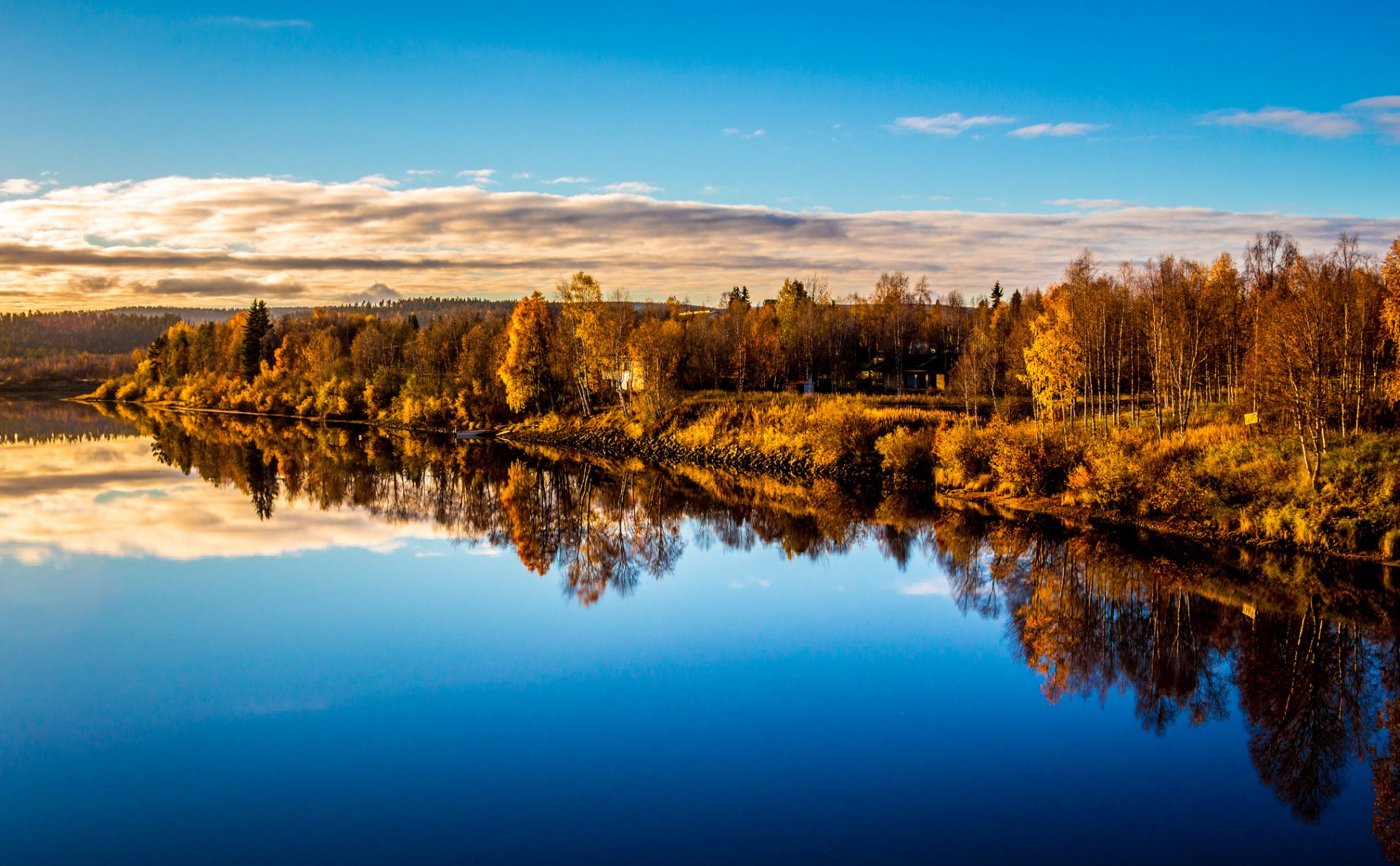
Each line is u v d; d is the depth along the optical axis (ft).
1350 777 57.06
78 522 138.72
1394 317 114.01
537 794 55.42
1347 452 116.37
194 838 50.47
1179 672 74.38
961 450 161.79
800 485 178.40
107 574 106.93
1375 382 144.46
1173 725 64.95
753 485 180.34
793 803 54.29
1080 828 51.34
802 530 133.69
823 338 329.31
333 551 120.57
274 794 55.47
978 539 122.21
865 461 184.44
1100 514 132.36
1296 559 104.06
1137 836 50.49
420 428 325.42
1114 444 142.31
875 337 344.69
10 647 81.35
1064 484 145.69
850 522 138.72
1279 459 121.49
